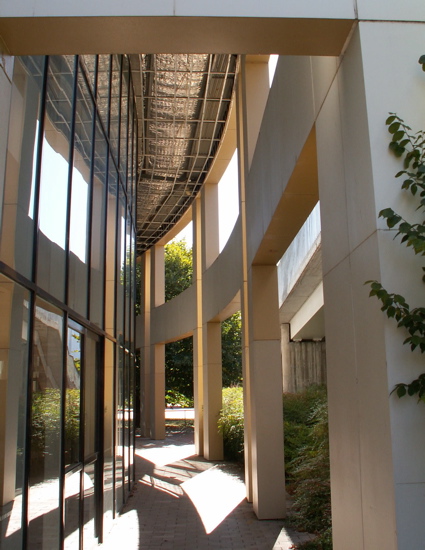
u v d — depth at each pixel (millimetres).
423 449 2754
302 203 6082
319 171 4238
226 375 25625
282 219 6613
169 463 13789
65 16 3230
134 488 10719
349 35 3395
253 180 8445
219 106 11711
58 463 4586
